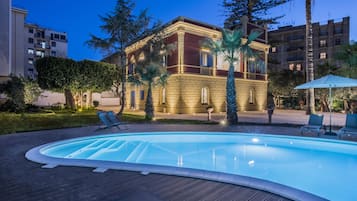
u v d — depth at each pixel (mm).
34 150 5941
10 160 5086
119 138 9000
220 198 3154
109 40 16625
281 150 7848
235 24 30750
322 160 6676
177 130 10141
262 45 25188
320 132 9523
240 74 23922
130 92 27281
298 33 50750
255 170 5809
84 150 7629
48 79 17719
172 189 3480
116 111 22234
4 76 17125
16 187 3541
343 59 16891
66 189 3471
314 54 49031
